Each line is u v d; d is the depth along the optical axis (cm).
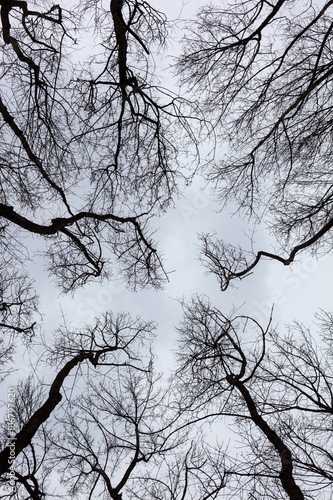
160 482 768
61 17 678
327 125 739
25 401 752
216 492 661
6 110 677
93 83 737
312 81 657
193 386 842
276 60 725
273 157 806
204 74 775
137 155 866
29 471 666
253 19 706
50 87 706
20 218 687
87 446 793
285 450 603
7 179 761
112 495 698
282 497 670
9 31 679
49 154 764
